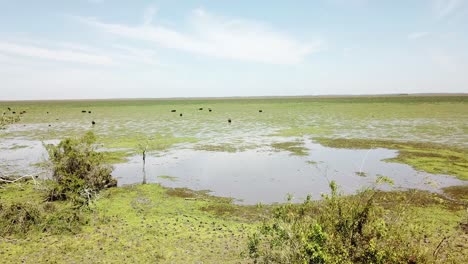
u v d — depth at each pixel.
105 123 63.59
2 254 13.70
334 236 8.84
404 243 8.73
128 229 16.30
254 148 38.06
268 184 24.50
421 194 21.00
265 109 101.75
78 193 20.75
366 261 8.44
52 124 62.53
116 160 32.56
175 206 19.86
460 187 22.50
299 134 47.44
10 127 58.75
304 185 24.14
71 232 15.80
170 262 13.19
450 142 38.19
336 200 9.46
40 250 14.09
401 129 49.78
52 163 22.36
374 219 8.92
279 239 9.77
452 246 13.56
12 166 30.45
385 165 29.20
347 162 30.70
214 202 20.61
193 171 28.33
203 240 15.13
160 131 51.53
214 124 61.28
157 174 27.45
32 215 16.16
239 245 14.57
